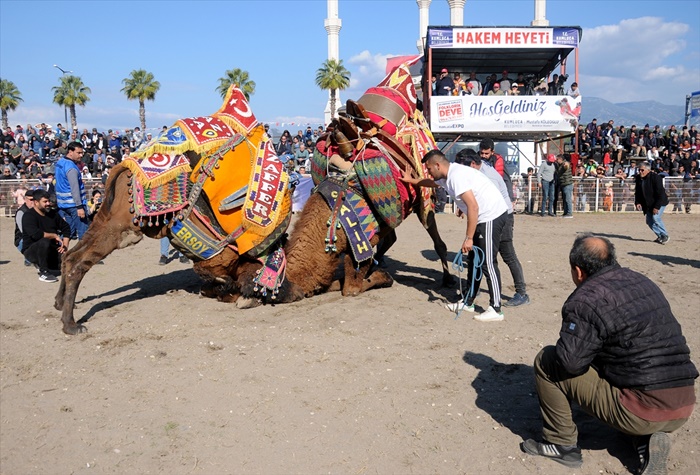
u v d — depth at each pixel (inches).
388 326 245.6
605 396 138.2
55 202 381.4
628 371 133.9
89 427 168.9
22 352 226.8
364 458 151.3
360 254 271.9
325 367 205.3
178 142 251.6
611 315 132.4
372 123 276.1
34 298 310.5
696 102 1259.2
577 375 140.6
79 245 248.5
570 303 138.1
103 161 952.3
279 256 272.8
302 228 275.1
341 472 145.4
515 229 563.2
